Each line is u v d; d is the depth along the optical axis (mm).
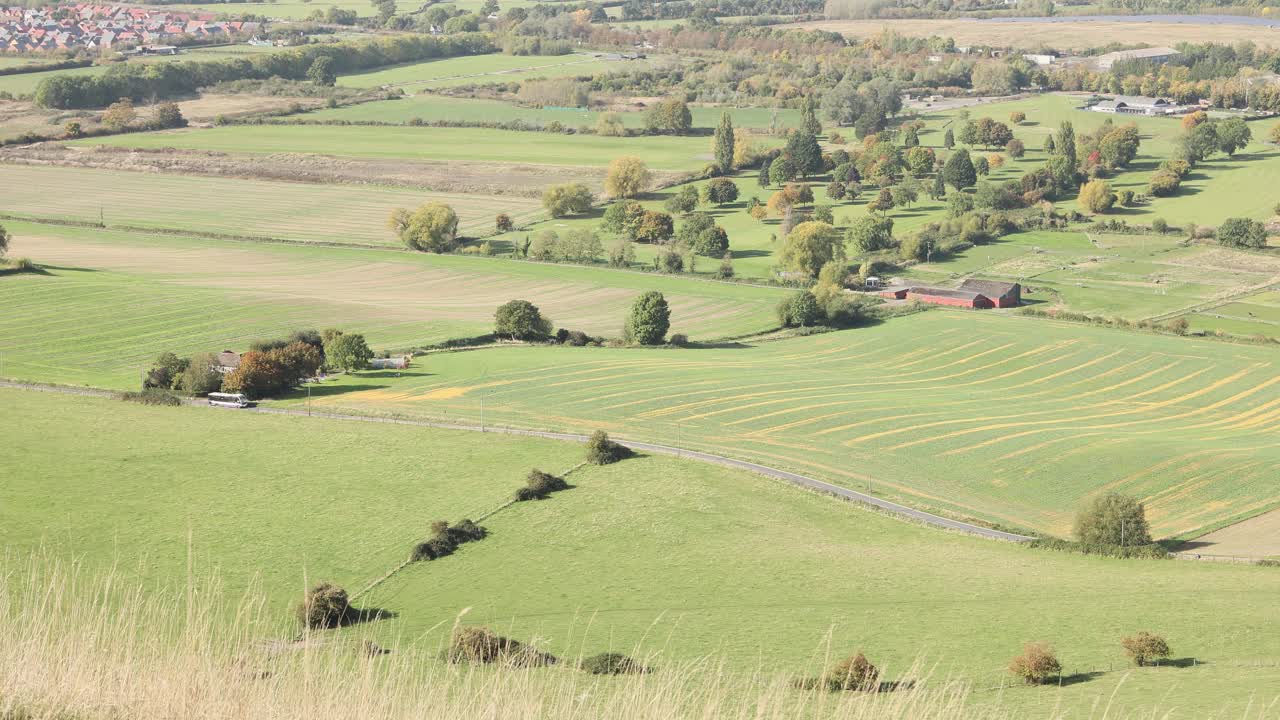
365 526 81062
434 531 79625
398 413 110438
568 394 119438
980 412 116812
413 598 68438
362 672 17031
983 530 85125
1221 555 79812
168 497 84812
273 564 73000
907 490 94312
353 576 72125
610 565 75438
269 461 94500
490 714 16719
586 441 102625
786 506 88125
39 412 105188
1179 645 57375
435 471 93500
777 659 54594
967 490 95062
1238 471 97812
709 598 68938
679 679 17812
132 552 72938
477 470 94000
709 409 115375
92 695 15578
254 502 84750
